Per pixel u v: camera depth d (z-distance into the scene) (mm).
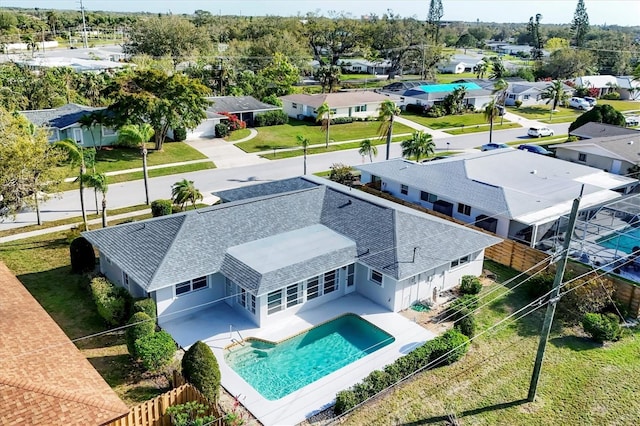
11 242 34125
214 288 26891
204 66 98188
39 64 92500
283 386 21828
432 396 21203
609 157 51469
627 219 40062
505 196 37531
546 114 91688
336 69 101938
